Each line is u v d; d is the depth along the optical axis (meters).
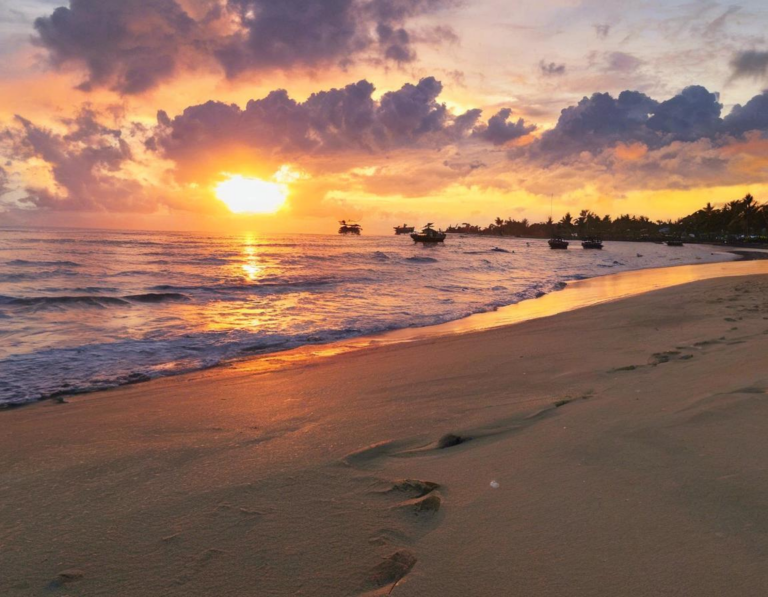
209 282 23.58
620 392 4.46
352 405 4.85
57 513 2.62
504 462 3.04
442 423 4.07
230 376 6.77
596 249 99.31
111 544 2.28
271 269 33.81
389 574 1.95
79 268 30.84
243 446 3.67
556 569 1.92
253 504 2.64
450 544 2.15
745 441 2.93
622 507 2.34
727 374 4.55
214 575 2.00
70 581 1.99
